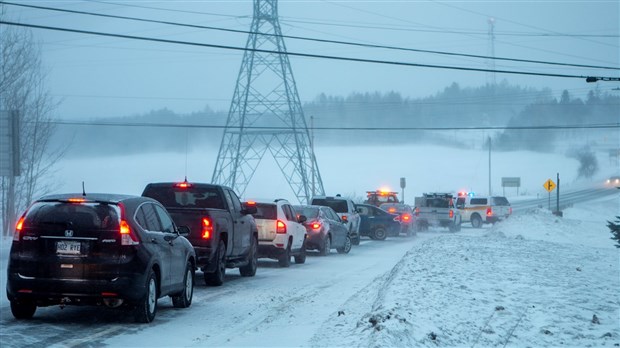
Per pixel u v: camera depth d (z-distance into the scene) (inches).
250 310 607.8
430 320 473.7
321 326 509.0
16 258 499.2
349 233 1419.8
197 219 738.2
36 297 496.7
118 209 510.3
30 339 455.2
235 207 839.7
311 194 3031.5
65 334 477.7
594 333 465.1
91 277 494.0
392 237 1931.6
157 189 797.9
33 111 1676.9
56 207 507.8
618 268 826.2
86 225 500.1
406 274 687.1
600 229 1722.4
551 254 958.4
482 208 2632.9
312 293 729.6
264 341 469.7
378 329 423.5
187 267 620.1
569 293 605.6
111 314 566.6
